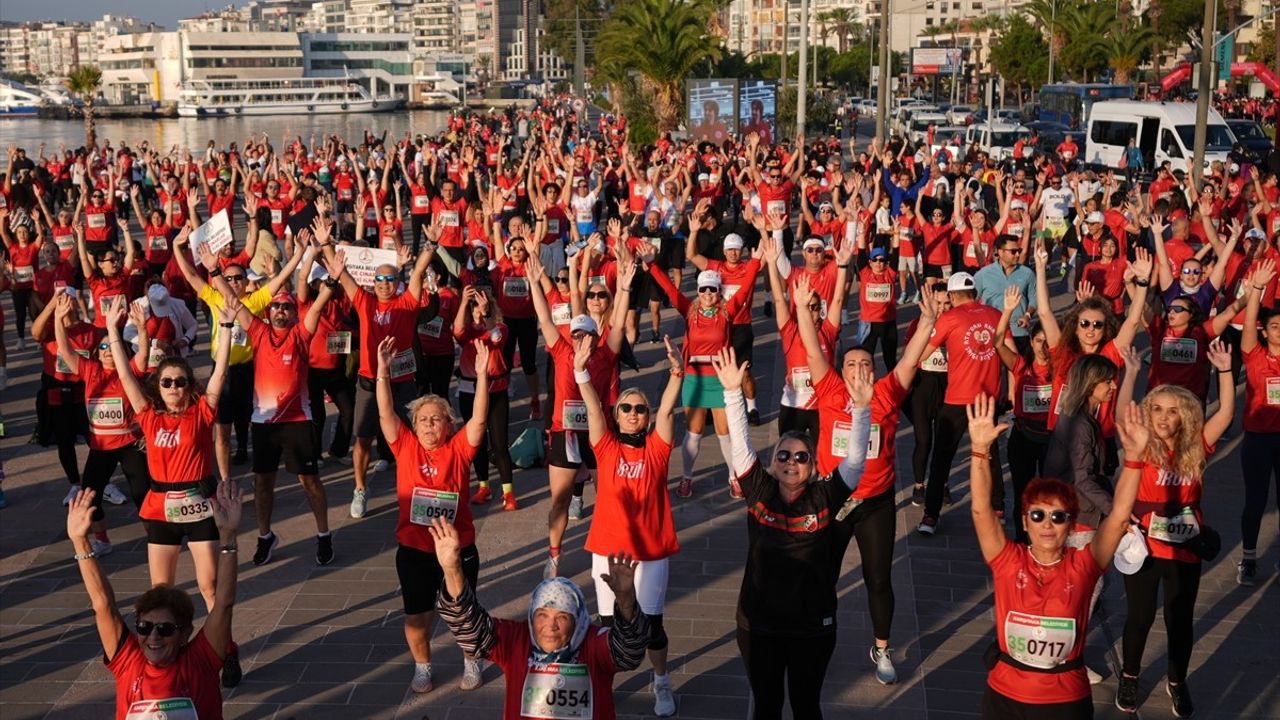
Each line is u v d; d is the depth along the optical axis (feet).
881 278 42.98
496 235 43.32
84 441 42.16
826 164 106.22
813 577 19.76
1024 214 55.98
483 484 34.96
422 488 23.24
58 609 28.40
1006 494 35.22
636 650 16.17
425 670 24.06
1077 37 251.39
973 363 30.48
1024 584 17.62
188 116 567.59
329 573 30.22
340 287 36.94
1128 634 22.86
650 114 179.22
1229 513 34.04
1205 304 36.17
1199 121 80.28
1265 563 30.40
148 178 110.63
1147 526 22.43
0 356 49.03
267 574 30.17
